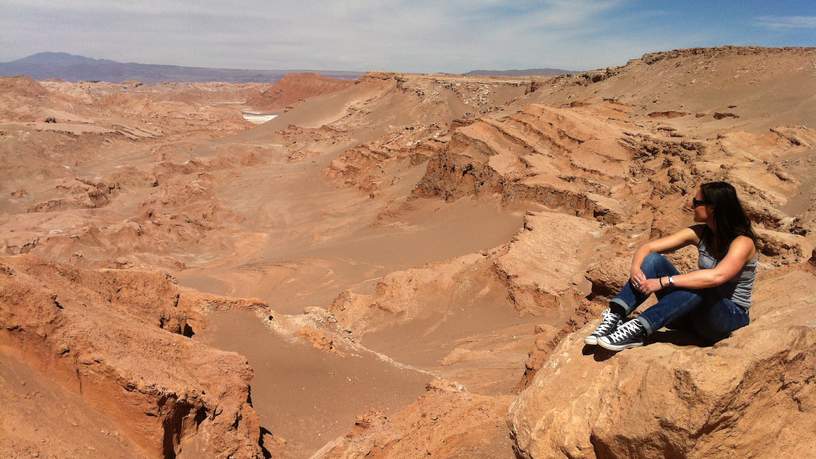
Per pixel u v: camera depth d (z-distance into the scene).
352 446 12.21
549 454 5.71
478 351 26.33
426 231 53.81
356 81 160.38
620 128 59.09
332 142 119.88
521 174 53.06
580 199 45.78
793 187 31.92
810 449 4.78
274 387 17.61
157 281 17.45
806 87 62.34
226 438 11.77
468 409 11.20
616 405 5.27
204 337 18.89
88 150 107.50
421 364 26.23
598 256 35.22
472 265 36.53
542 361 16.55
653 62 87.56
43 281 13.30
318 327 23.02
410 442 11.09
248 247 64.50
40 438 8.53
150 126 141.88
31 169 90.00
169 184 90.12
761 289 6.66
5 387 8.93
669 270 5.85
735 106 63.47
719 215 5.54
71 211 70.38
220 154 110.75
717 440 4.72
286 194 86.88
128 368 10.41
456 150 61.88
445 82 138.50
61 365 10.27
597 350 5.87
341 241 59.00
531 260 35.12
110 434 9.95
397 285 36.06
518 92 131.75
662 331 5.88
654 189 39.81
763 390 4.75
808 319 5.34
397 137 99.06
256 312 21.44
